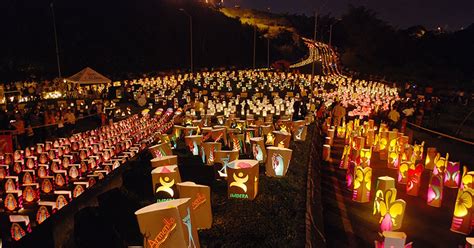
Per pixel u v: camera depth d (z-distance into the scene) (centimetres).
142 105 2744
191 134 1296
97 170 1052
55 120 1803
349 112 2675
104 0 5875
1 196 882
